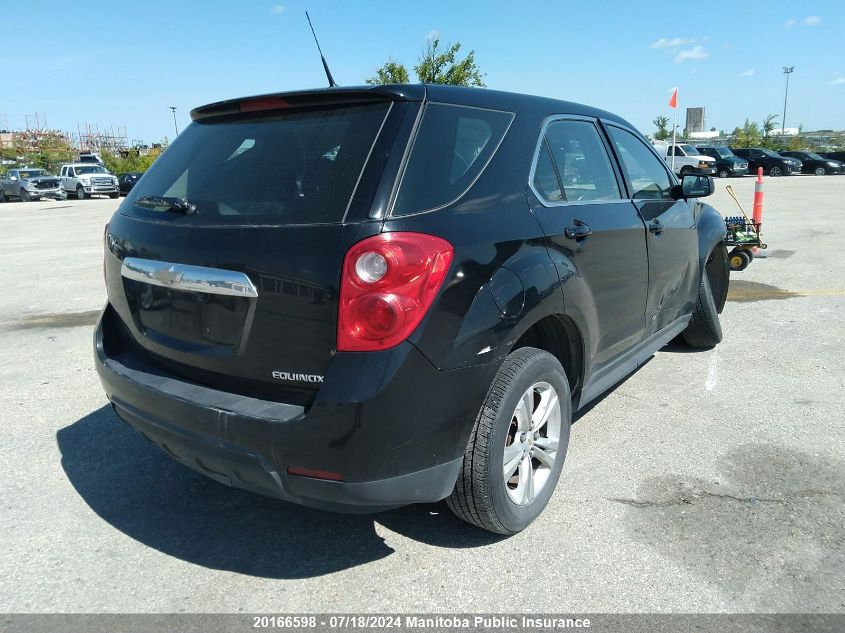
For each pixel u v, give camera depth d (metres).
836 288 7.64
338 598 2.59
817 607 2.49
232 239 2.52
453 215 2.51
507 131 2.98
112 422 4.31
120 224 3.10
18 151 65.62
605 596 2.57
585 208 3.29
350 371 2.27
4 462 3.75
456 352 2.42
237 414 2.41
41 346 6.03
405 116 2.57
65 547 2.95
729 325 6.28
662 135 52.00
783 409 4.31
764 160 36.41
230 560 2.85
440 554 2.86
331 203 2.41
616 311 3.54
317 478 2.34
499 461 2.68
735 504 3.19
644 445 3.83
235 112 3.04
